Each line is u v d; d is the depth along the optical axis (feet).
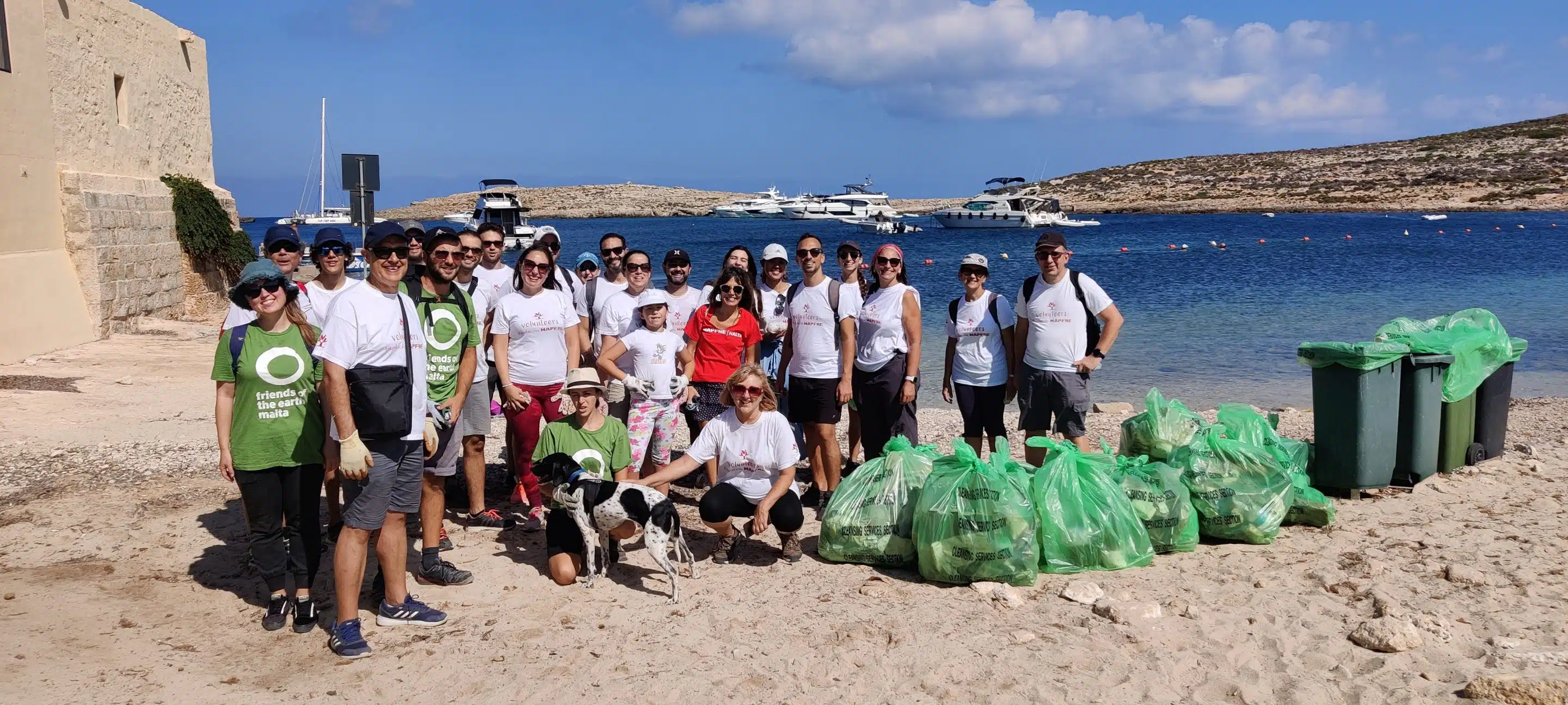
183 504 21.12
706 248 198.08
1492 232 188.14
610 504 16.40
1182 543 18.25
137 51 54.49
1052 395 21.27
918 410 38.29
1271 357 50.70
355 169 34.96
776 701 12.56
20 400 30.89
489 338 22.04
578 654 14.02
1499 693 11.78
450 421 16.48
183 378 37.68
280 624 14.90
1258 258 132.98
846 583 17.22
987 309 22.15
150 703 12.35
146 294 52.01
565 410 19.30
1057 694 12.57
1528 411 33.04
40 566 17.34
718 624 15.19
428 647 14.30
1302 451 21.34
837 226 328.29
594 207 497.87
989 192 269.03
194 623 15.11
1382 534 18.92
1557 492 21.27
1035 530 16.90
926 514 17.08
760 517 18.04
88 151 48.44
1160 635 14.34
